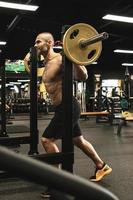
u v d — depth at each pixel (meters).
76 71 2.43
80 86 12.29
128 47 12.09
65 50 1.95
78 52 1.99
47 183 0.44
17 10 7.00
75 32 1.98
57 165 2.14
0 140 3.34
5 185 2.84
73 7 7.63
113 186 2.83
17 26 9.35
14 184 2.87
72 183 0.46
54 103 2.47
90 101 13.74
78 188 0.46
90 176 3.12
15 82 16.66
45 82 2.55
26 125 9.07
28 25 9.41
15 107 15.42
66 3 7.29
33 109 3.54
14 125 9.04
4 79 5.34
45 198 2.50
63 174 0.45
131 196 2.56
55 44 2.63
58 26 9.34
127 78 11.96
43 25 9.41
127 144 5.34
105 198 0.48
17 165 0.42
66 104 2.02
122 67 16.05
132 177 3.15
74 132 2.70
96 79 14.88
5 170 0.42
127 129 8.02
